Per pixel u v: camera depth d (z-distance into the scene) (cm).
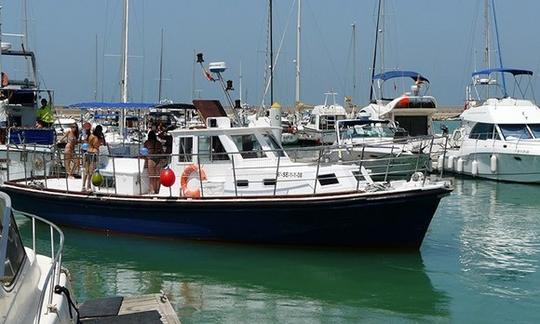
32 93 2139
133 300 711
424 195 1082
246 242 1188
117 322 624
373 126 2433
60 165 1518
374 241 1141
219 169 1223
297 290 977
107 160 1327
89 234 1303
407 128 2838
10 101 2111
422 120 2839
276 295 956
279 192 1175
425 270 1075
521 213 1705
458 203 1888
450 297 941
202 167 1229
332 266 1084
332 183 1162
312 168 1175
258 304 916
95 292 969
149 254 1165
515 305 906
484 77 3003
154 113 3125
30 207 1384
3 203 436
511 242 1323
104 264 1112
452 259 1161
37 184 1408
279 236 1162
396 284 1002
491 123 2388
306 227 1136
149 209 1220
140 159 1289
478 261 1150
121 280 1029
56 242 1245
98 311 665
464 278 1038
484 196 2025
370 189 1112
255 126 1259
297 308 898
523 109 2412
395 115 2806
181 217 1203
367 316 867
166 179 1188
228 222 1174
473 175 2430
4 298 356
